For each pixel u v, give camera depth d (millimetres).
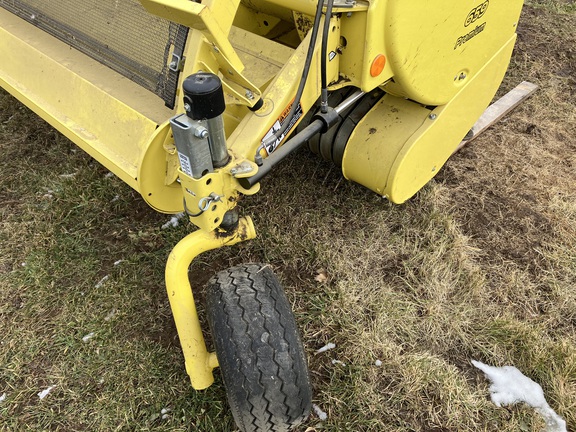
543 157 3018
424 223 2576
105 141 1848
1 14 2461
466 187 2812
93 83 1906
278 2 1866
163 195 1735
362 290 2305
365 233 2561
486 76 2402
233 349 1485
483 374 2008
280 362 1485
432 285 2312
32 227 2605
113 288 2320
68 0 2084
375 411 1885
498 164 2961
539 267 2402
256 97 1588
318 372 2016
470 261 2428
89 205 2719
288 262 2424
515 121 3311
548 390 1938
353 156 2266
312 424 1858
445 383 1939
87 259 2457
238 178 1495
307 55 1590
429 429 1846
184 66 1603
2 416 1905
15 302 2283
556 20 4449
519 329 2109
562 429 1832
